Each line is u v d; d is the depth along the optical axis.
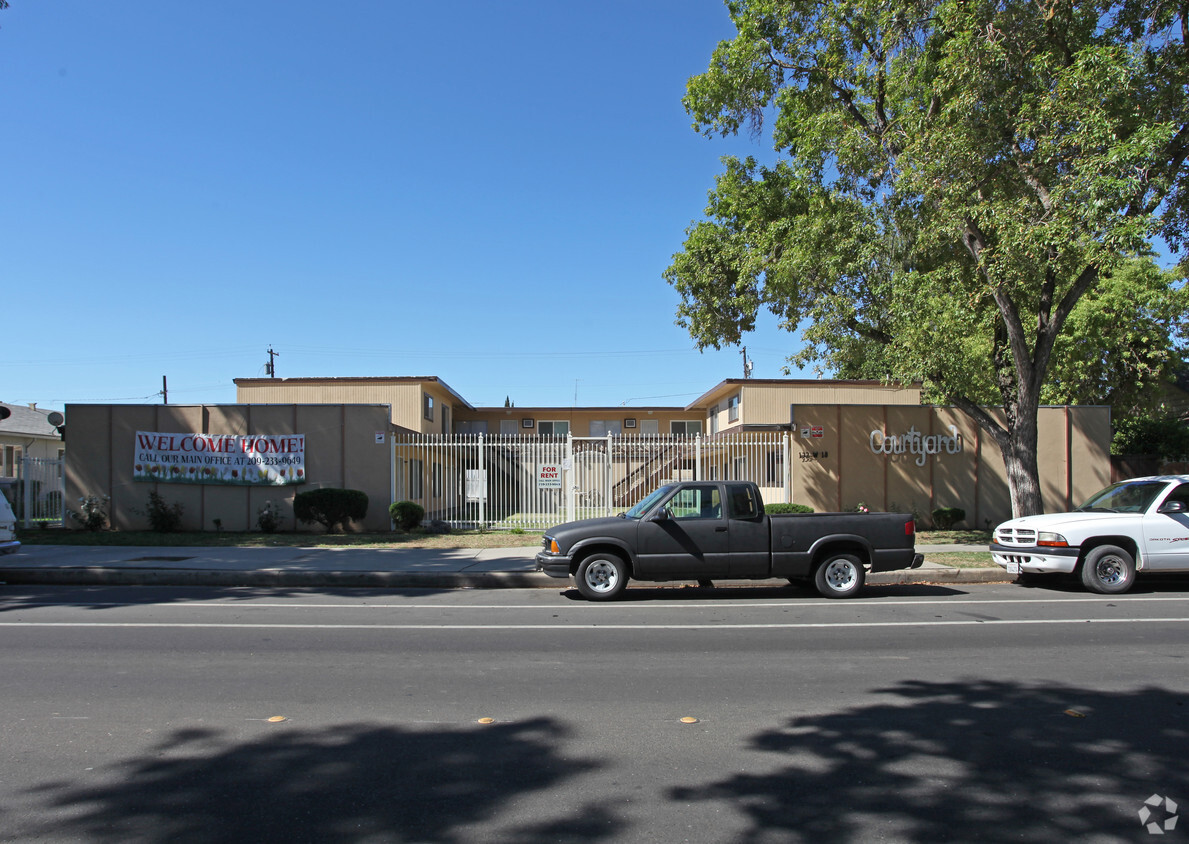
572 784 4.35
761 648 7.75
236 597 11.41
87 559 14.39
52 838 3.71
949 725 5.33
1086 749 4.87
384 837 3.72
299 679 6.56
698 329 19.58
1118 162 11.55
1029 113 13.12
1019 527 12.18
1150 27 13.35
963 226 14.23
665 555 10.91
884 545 11.16
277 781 4.39
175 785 4.33
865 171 15.49
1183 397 31.50
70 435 20.30
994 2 12.82
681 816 3.95
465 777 4.45
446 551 15.97
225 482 20.08
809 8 15.80
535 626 8.97
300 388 32.44
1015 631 8.60
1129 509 11.99
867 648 7.74
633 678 6.59
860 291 16.27
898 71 15.03
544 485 20.91
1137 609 10.09
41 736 5.12
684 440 26.53
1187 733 5.16
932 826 3.84
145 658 7.32
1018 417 15.77
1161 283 25.58
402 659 7.29
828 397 31.94
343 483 20.16
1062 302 15.23
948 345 15.79
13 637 8.30
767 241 17.23
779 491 20.92
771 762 4.68
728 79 17.08
